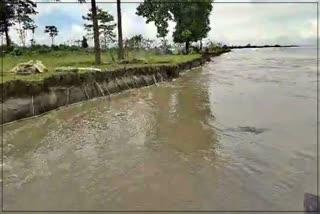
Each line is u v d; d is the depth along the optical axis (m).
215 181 5.99
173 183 5.97
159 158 7.23
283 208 5.01
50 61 23.17
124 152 7.68
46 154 7.62
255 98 13.70
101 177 6.31
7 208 5.21
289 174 6.16
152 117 11.09
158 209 5.10
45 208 5.20
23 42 41.72
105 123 10.41
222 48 78.25
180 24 51.41
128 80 18.17
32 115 11.18
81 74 14.49
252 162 6.81
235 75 24.03
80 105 13.48
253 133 8.77
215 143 8.11
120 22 24.42
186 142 8.27
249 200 5.27
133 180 6.14
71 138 8.84
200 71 29.00
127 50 27.95
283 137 8.30
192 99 14.33
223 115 10.88
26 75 13.01
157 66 21.84
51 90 12.48
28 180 6.21
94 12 21.03
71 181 6.15
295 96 13.66
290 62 34.03
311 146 7.55
